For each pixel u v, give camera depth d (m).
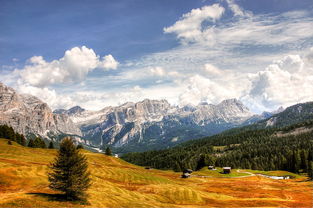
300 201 82.31
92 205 53.06
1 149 135.88
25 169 81.56
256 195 93.94
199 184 126.19
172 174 176.38
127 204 61.16
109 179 107.56
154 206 64.50
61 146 51.94
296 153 186.25
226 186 118.88
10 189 62.78
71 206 49.44
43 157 138.00
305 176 160.75
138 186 96.81
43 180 75.31
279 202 79.12
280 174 173.25
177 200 78.12
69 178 50.59
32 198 50.47
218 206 71.94
